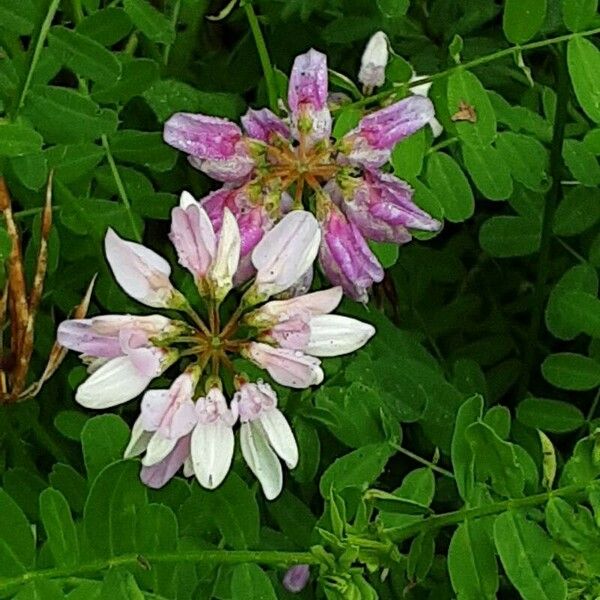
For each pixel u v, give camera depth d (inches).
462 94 6.4
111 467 5.1
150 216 7.0
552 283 8.1
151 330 5.1
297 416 6.5
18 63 6.3
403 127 5.6
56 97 6.3
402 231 5.6
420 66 7.9
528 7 6.3
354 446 6.3
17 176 6.4
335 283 5.6
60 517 5.1
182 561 5.2
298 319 5.2
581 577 5.2
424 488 6.1
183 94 7.4
